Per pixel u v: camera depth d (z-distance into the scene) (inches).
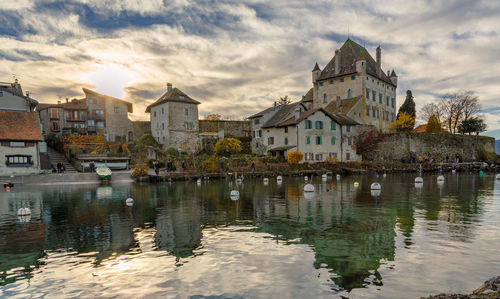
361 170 1910.7
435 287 269.9
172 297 259.1
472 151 2672.2
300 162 1915.6
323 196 880.3
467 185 1198.9
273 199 823.1
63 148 1893.5
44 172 1524.4
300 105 2129.7
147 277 301.7
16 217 612.1
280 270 314.5
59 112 2283.5
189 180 1453.0
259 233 463.5
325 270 313.0
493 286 252.7
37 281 296.2
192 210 665.0
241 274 305.6
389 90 2987.2
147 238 442.6
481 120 2933.1
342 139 2191.2
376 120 2704.2
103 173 1385.3
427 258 344.5
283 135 2050.9
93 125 2353.6
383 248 381.1
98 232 482.0
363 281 284.7
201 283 286.0
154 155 1935.3
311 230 478.6
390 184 1258.6
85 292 271.4
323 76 2815.0
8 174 1428.4
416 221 536.4
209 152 2102.6
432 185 1207.6
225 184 1293.1
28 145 1487.5
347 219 557.0
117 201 812.6
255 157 1850.4
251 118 2341.3
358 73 2508.6
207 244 409.1
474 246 386.0
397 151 2388.0
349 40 2829.7
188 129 2277.3
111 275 308.3
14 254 378.6
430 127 2704.2
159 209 682.2
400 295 255.8
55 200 845.2
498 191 987.3
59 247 405.4
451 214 598.2
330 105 2642.7
